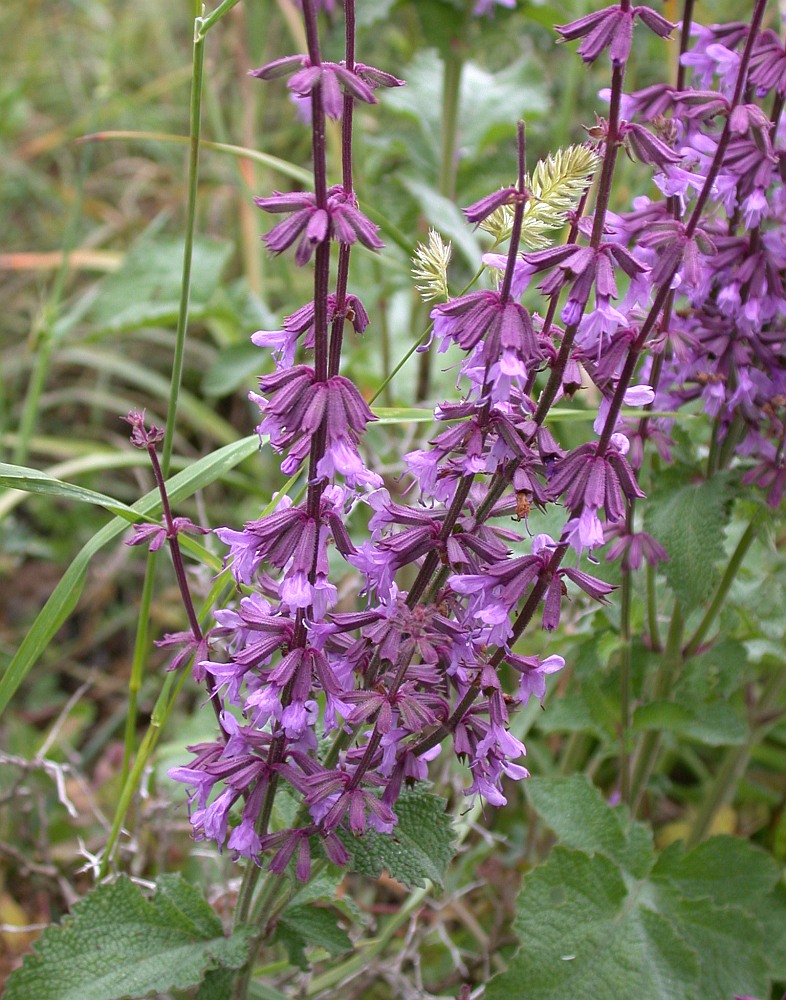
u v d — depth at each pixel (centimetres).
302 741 21
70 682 45
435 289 20
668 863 29
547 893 26
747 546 28
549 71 55
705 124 25
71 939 22
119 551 45
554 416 27
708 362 26
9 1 68
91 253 54
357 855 22
